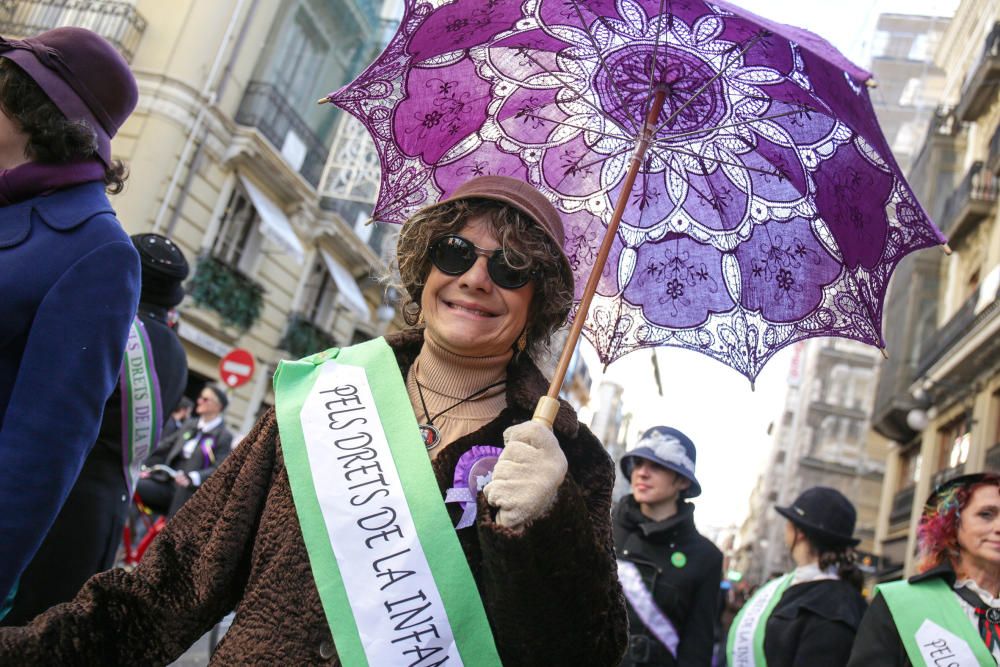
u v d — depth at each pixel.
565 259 1.70
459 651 1.42
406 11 1.95
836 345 43.12
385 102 2.14
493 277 1.61
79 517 2.41
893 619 3.03
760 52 1.94
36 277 1.94
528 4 2.02
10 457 1.76
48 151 2.06
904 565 17.42
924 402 17.25
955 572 3.08
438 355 1.67
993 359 13.94
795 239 2.16
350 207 19.98
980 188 15.36
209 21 14.91
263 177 17.12
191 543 1.59
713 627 3.94
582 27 2.06
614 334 2.25
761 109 2.07
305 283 19.91
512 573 1.31
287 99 17.14
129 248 2.08
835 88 1.84
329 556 1.46
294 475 1.53
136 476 2.66
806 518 4.20
